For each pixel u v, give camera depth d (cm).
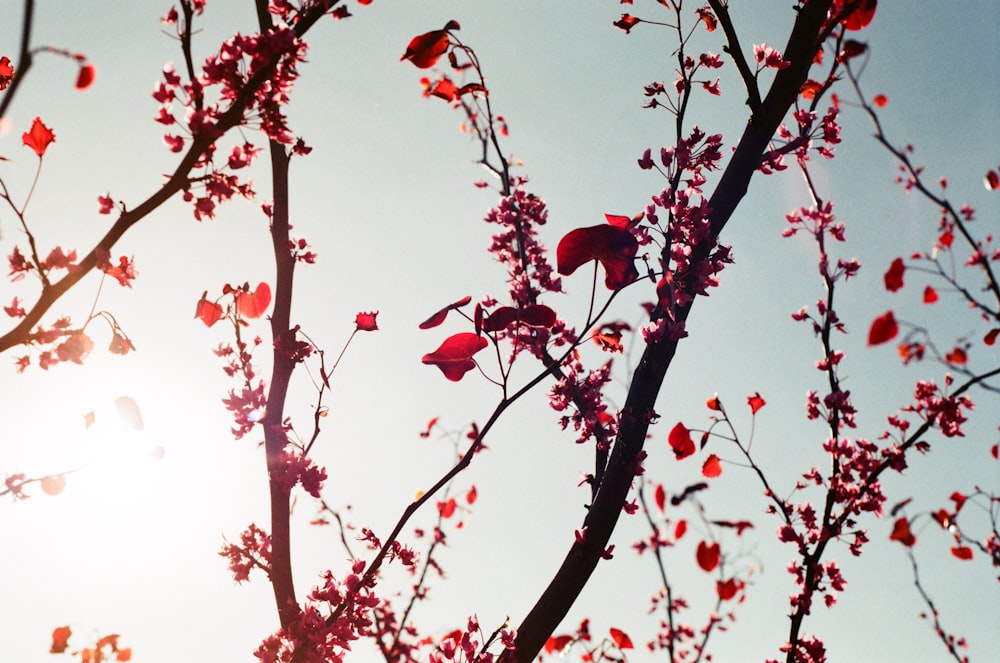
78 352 249
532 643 297
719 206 319
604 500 308
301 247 292
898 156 303
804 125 354
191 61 237
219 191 256
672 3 366
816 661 391
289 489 272
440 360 273
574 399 350
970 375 304
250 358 292
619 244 268
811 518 417
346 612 276
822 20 313
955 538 379
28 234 221
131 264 264
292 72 251
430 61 349
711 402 383
